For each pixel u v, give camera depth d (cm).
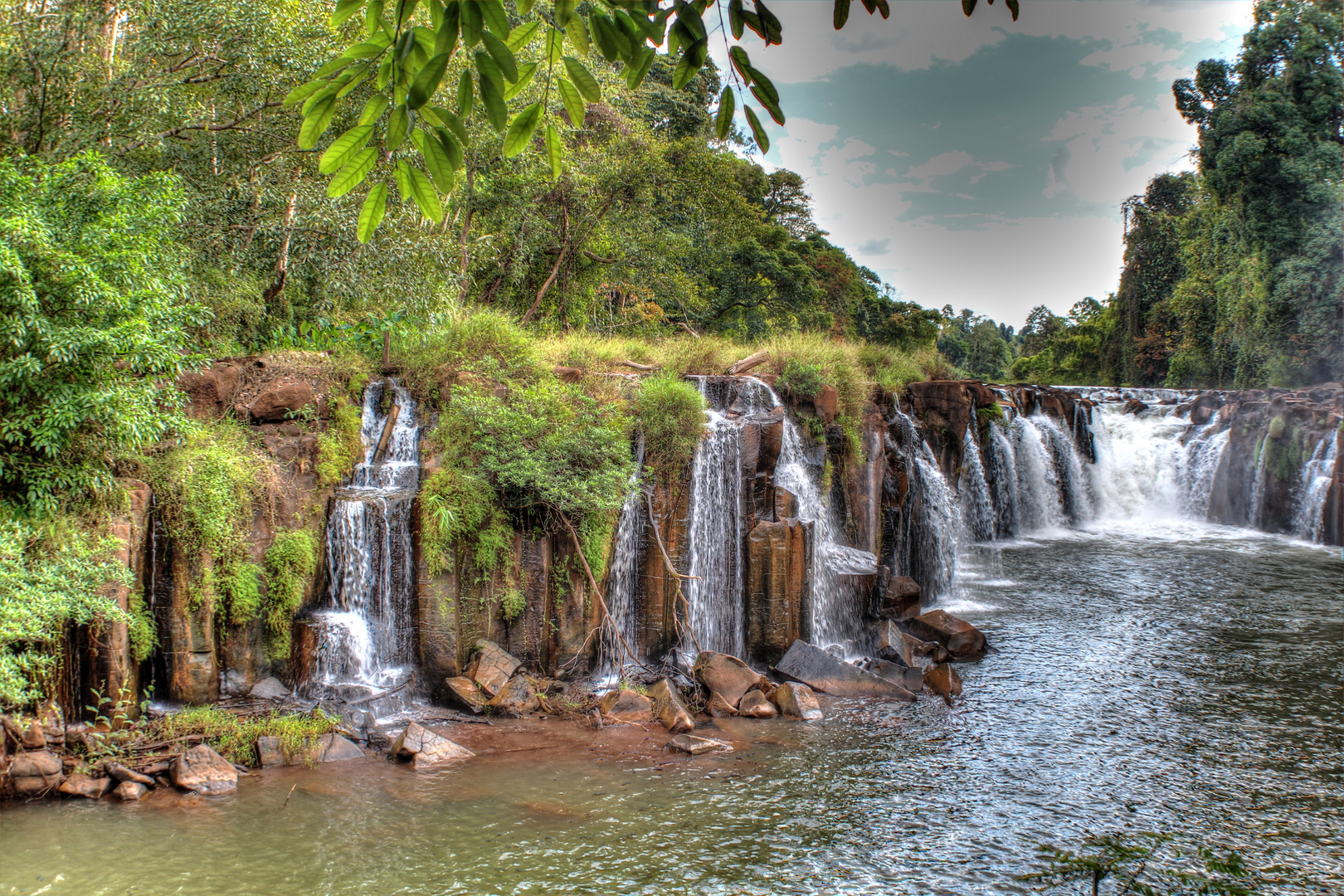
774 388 1652
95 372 997
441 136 251
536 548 1298
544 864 816
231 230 1582
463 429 1320
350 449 1318
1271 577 2120
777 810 943
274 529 1187
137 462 1115
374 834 857
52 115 1316
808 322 4238
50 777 901
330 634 1161
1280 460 2744
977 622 1723
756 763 1062
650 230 2809
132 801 898
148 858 795
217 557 1114
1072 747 1130
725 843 869
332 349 1488
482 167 2334
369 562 1221
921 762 1080
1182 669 1448
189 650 1085
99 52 1459
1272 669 1450
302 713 1086
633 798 957
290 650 1163
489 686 1190
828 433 1650
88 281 966
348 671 1173
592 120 2627
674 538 1425
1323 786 1031
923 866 838
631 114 2938
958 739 1152
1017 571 2191
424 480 1281
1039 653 1529
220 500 1116
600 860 825
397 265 1741
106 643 995
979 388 2483
